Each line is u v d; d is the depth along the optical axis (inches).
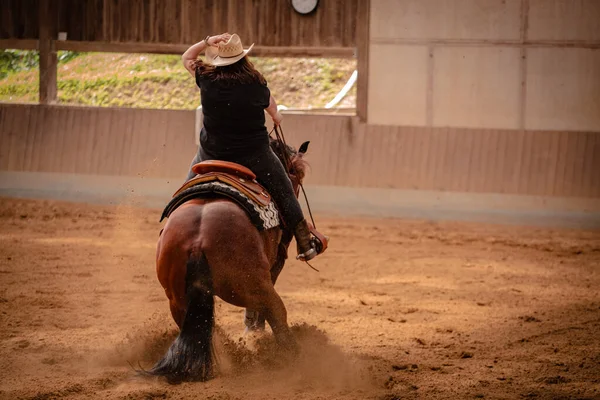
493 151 641.0
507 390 224.4
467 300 362.9
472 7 644.1
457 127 647.8
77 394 209.2
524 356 264.4
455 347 276.1
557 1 637.3
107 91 855.1
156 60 914.7
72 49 677.3
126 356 248.1
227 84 221.6
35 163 665.0
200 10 661.9
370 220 614.2
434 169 642.8
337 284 396.2
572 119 642.2
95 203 642.2
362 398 212.8
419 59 649.6
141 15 666.8
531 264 463.5
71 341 268.4
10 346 259.3
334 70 938.1
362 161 647.8
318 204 642.8
